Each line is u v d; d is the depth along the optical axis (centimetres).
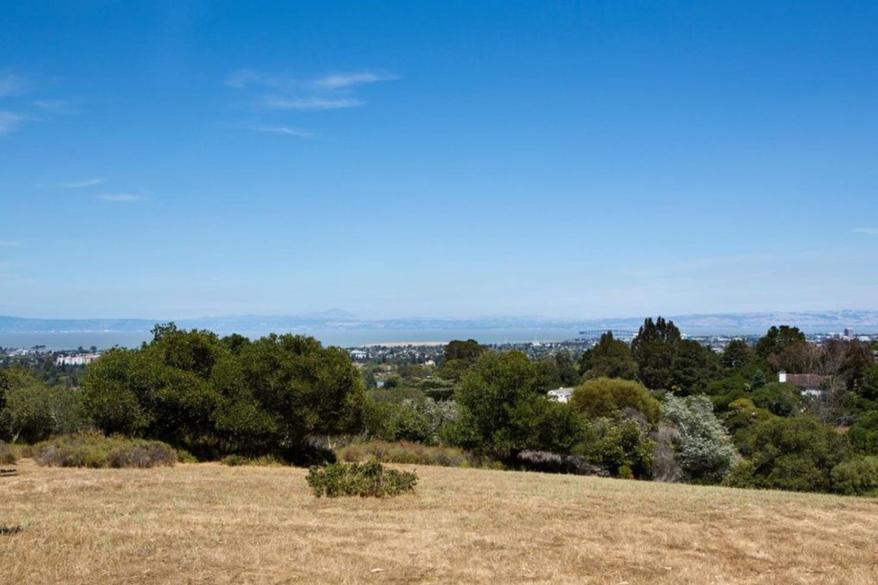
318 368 3125
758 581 1127
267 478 2317
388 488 1917
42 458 2591
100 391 3041
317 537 1328
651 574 1145
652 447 4144
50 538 1231
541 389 3984
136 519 1449
